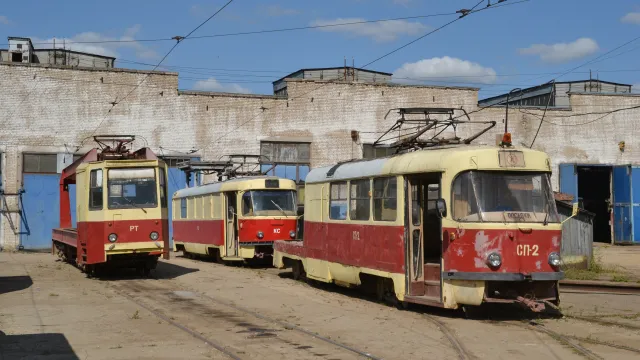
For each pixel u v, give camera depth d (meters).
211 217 26.03
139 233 19.05
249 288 17.25
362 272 14.78
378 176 14.11
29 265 24.88
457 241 11.88
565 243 21.44
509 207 11.98
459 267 11.82
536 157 12.32
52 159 33.75
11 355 9.16
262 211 23.41
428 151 12.99
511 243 11.66
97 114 34.25
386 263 13.69
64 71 33.84
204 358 8.89
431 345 9.76
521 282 11.93
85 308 13.62
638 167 39.00
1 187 33.00
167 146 35.28
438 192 12.41
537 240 11.77
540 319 12.02
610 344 9.75
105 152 20.55
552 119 40.44
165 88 35.38
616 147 41.12
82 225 19.98
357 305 14.15
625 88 50.00
